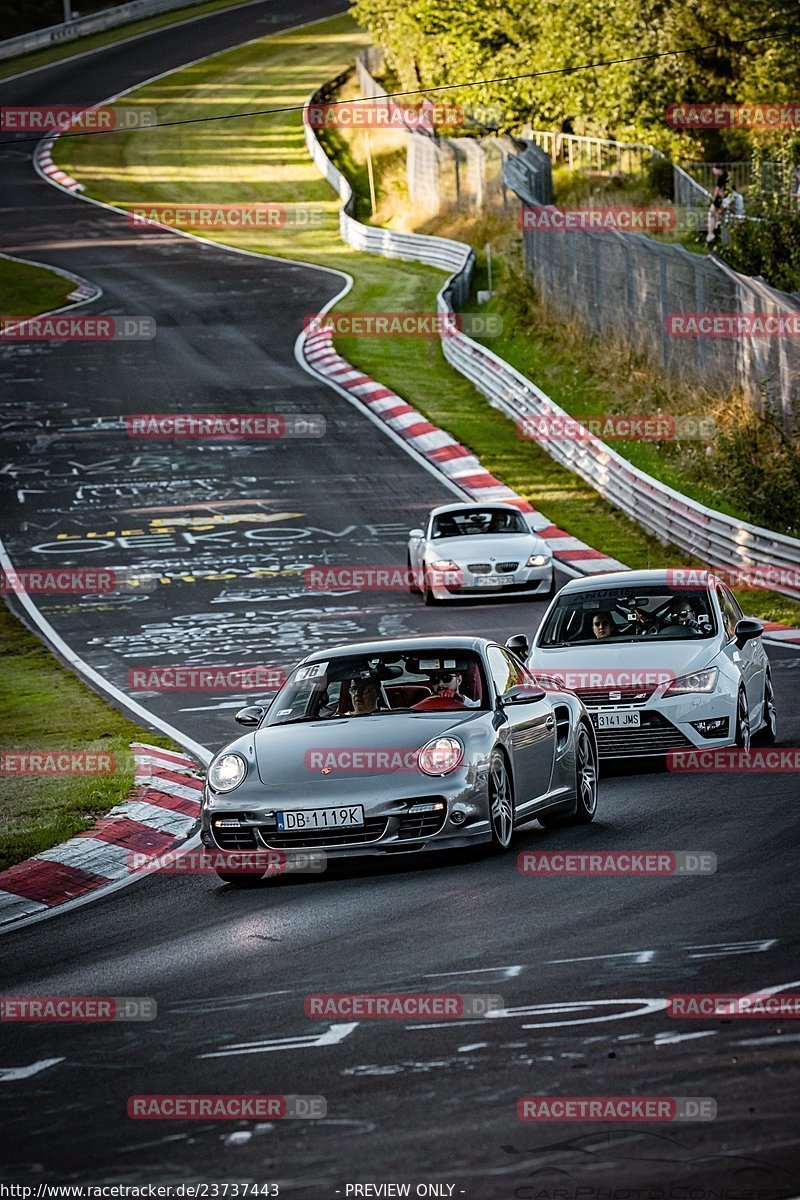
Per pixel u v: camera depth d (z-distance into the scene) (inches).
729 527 3321.9
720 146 7126.0
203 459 4771.2
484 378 5315.0
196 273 7765.8
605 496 4057.6
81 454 4886.8
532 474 4375.0
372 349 6092.5
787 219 5073.8
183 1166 699.4
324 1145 711.7
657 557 3518.7
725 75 6879.9
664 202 6451.8
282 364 5984.3
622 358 4977.9
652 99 6939.0
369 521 4040.4
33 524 4195.4
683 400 4456.2
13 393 5713.6
